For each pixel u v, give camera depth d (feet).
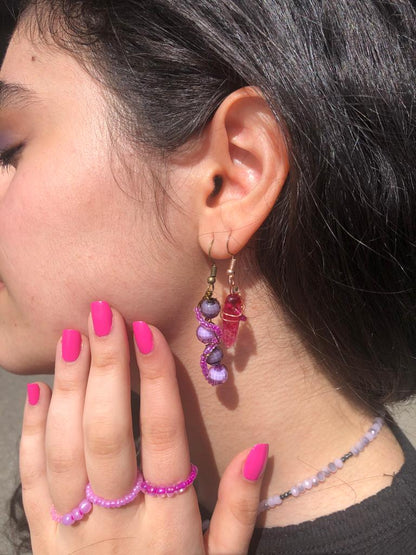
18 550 1.05
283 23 0.58
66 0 0.62
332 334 0.66
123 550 0.66
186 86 0.59
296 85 0.58
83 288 0.63
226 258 0.62
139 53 0.59
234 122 0.60
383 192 0.62
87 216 0.61
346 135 0.59
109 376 0.64
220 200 0.63
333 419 0.72
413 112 0.62
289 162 0.59
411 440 1.20
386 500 0.67
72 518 0.67
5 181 0.68
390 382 0.74
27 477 0.73
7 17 0.77
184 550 0.66
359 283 0.64
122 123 0.60
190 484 0.67
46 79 0.62
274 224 0.63
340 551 0.66
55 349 0.68
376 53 0.60
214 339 0.64
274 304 0.68
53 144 0.61
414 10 0.63
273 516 0.71
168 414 0.65
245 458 0.67
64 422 0.67
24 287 0.65
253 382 0.69
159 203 0.61
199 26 0.58
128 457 0.65
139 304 0.64
